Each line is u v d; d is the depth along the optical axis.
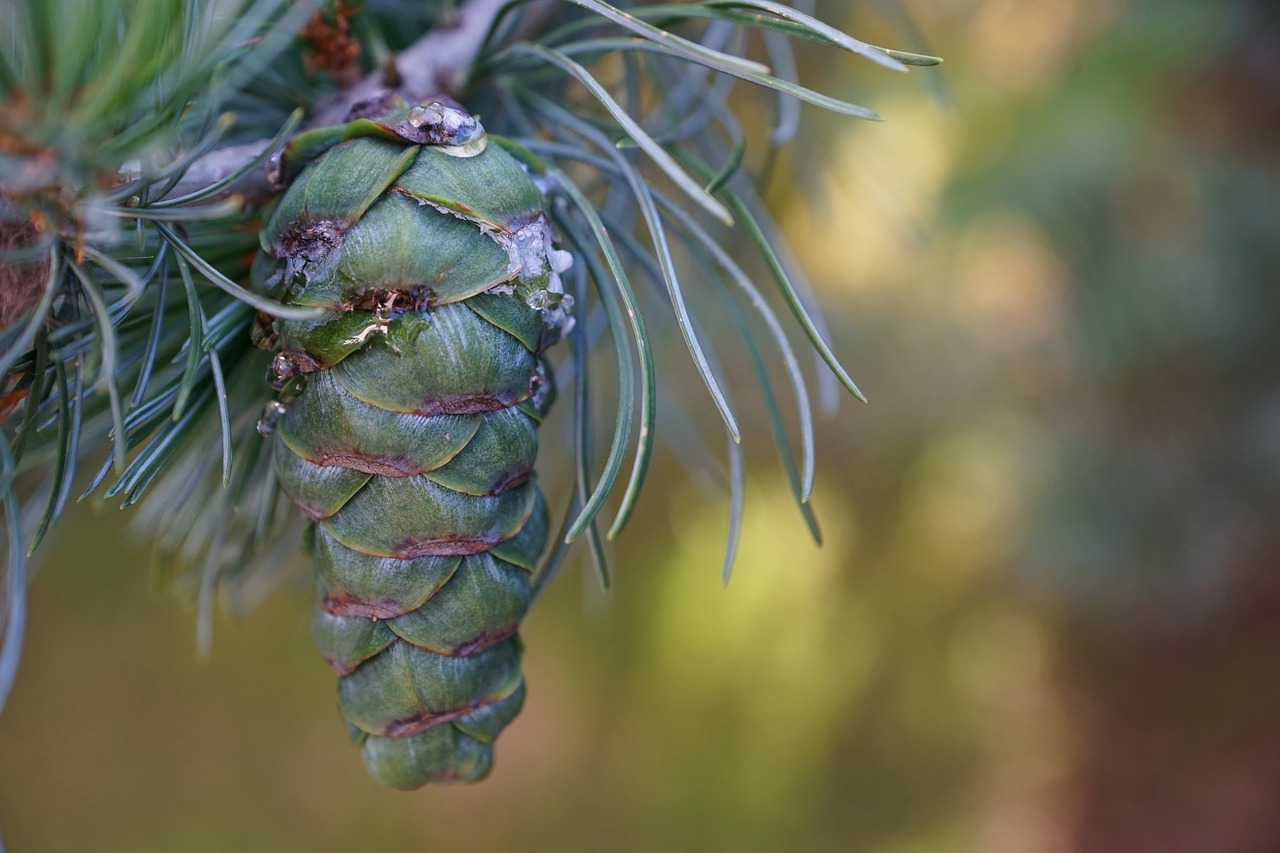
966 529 1.27
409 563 0.37
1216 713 1.04
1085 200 0.78
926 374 1.05
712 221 0.49
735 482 0.39
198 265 0.36
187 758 1.28
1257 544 0.92
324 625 0.38
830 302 0.75
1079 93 0.76
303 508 0.37
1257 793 1.00
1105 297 0.83
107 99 0.34
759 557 1.39
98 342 0.36
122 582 1.27
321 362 0.37
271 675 1.33
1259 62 0.78
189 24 0.35
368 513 0.37
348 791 1.32
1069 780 1.15
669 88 0.46
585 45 0.40
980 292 0.98
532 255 0.37
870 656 1.37
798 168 0.55
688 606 1.42
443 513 0.37
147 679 1.28
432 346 0.36
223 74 0.36
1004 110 0.80
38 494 0.41
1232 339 0.83
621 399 0.37
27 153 0.34
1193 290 0.81
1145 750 1.09
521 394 0.37
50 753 1.23
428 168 0.37
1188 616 0.98
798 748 1.38
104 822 1.22
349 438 0.37
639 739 1.40
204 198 0.36
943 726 1.33
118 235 0.35
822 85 0.62
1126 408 0.90
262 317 0.37
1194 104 0.81
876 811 1.35
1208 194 0.79
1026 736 1.23
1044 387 0.96
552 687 1.41
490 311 0.37
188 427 0.38
